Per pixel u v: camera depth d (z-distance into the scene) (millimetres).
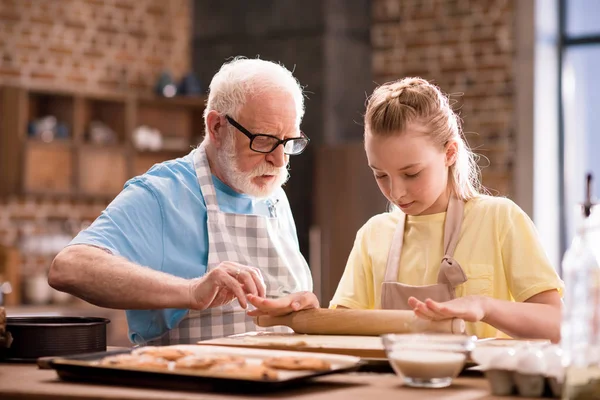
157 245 2611
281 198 2926
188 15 7441
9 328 2006
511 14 6750
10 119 6379
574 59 7164
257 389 1502
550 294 2186
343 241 6656
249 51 7156
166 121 7109
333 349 1837
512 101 6723
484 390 1584
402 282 2354
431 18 7066
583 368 1442
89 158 6598
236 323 2605
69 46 6934
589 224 1513
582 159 7078
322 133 6836
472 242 2303
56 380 1690
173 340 2590
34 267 6652
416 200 2256
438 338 1609
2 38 6668
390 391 1559
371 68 7273
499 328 2002
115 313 6191
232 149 2666
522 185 6613
